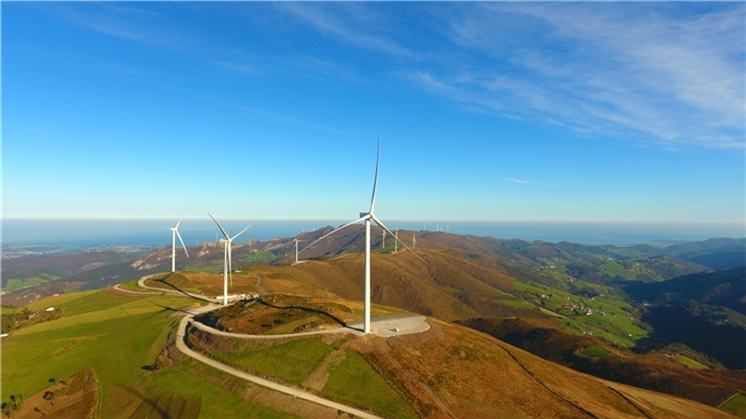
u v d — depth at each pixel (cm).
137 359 7244
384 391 5644
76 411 5716
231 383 5988
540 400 6078
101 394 6128
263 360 6531
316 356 6538
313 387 5759
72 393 6209
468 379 6231
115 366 7006
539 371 7338
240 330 7675
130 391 6088
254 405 5472
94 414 5622
